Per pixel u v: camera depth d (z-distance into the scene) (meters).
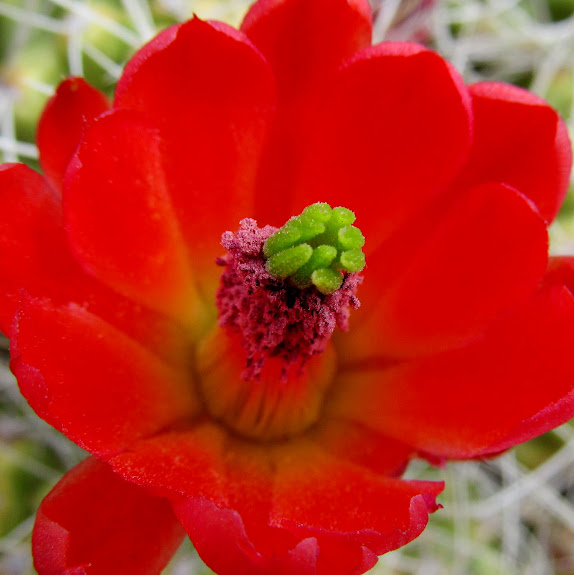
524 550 0.14
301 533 0.08
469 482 0.13
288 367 0.10
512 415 0.09
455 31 0.14
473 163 0.10
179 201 0.10
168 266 0.10
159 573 0.09
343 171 0.10
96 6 0.12
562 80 0.14
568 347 0.09
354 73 0.09
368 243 0.10
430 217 0.10
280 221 0.10
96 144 0.09
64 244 0.09
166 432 0.10
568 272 0.10
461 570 0.12
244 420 0.10
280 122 0.10
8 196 0.09
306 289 0.09
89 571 0.08
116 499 0.09
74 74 0.12
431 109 0.10
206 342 0.10
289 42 0.10
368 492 0.09
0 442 0.11
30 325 0.09
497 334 0.10
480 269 0.10
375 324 0.11
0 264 0.09
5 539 0.11
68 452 0.11
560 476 0.14
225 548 0.08
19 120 0.12
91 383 0.09
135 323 0.10
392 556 0.12
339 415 0.10
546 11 0.15
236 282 0.10
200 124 0.10
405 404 0.10
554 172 0.10
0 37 0.12
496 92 0.10
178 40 0.09
